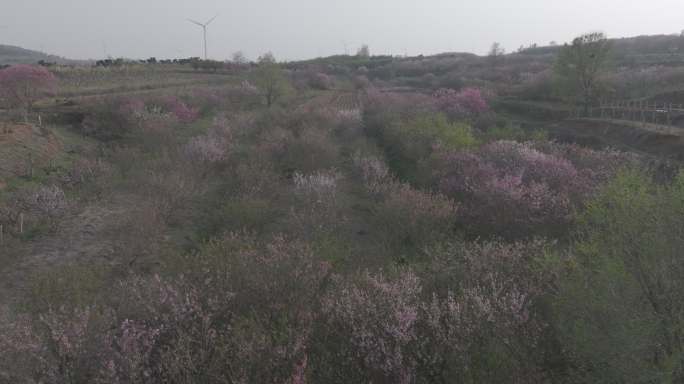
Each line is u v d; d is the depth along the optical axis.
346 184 20.59
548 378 6.95
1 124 24.27
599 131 34.00
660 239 7.07
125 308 7.77
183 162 20.39
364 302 7.26
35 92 31.47
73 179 19.22
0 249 12.78
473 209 14.95
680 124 30.64
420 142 25.17
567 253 9.73
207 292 7.94
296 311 8.05
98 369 6.36
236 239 11.02
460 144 23.45
